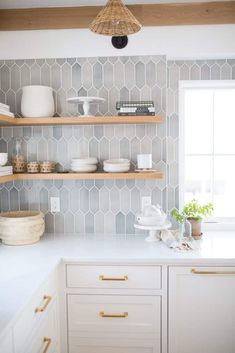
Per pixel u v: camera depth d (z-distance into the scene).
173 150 2.43
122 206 2.33
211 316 1.85
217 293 1.84
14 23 2.22
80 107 2.28
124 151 2.29
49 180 2.35
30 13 2.21
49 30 2.25
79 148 2.31
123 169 2.11
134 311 1.85
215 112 2.54
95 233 2.35
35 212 2.29
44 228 2.26
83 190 2.34
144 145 2.29
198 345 1.86
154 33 2.22
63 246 2.04
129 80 2.25
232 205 2.58
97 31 1.64
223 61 2.39
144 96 2.25
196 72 2.39
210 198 2.59
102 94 2.27
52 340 1.71
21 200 2.36
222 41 2.21
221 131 2.56
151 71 2.24
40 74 2.28
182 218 2.20
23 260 1.77
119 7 1.47
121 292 1.84
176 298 1.84
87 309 1.86
